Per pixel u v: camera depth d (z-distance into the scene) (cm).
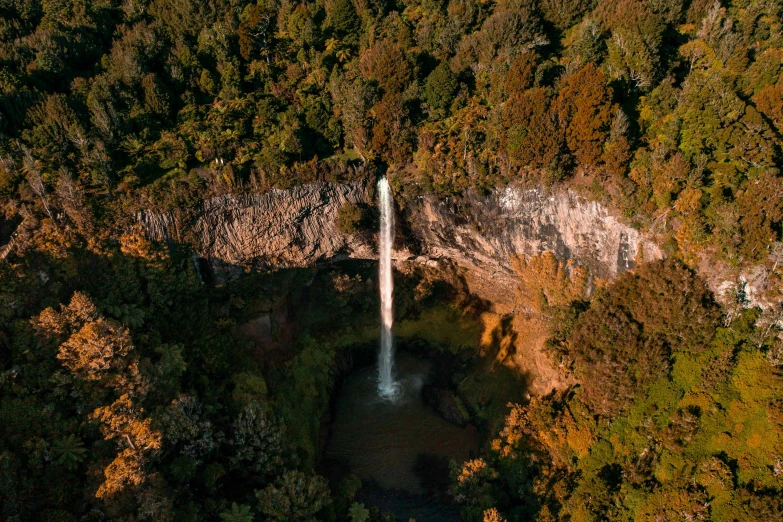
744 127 5131
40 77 5962
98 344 4016
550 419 5328
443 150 6041
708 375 4844
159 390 4538
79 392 4097
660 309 5072
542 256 6022
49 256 4697
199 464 4478
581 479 5050
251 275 6038
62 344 4041
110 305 4828
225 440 4672
